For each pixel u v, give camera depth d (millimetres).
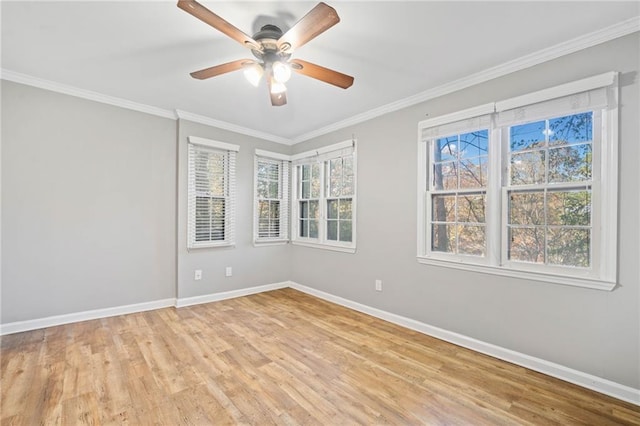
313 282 4289
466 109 2627
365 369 2219
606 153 1949
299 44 1777
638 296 1836
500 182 2467
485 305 2504
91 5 1737
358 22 1882
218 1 1695
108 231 3223
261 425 1626
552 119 2225
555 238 2201
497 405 1813
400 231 3148
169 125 3631
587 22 1863
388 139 3281
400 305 3135
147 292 3479
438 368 2242
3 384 1956
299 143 4629
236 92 3000
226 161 4074
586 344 2012
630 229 1864
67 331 2816
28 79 2729
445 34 2010
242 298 4074
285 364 2279
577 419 1692
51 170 2900
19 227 2756
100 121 3158
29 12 1797
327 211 4191
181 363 2270
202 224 3859
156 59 2377
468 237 2670
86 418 1653
